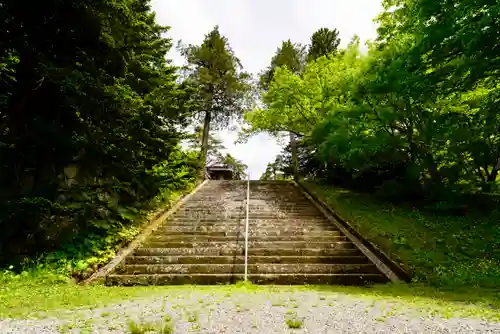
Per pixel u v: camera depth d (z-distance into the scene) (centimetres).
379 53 1054
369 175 1348
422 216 971
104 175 885
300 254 748
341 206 1130
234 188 1688
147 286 577
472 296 464
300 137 2202
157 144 1019
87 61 714
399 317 346
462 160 1009
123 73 844
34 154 695
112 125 816
